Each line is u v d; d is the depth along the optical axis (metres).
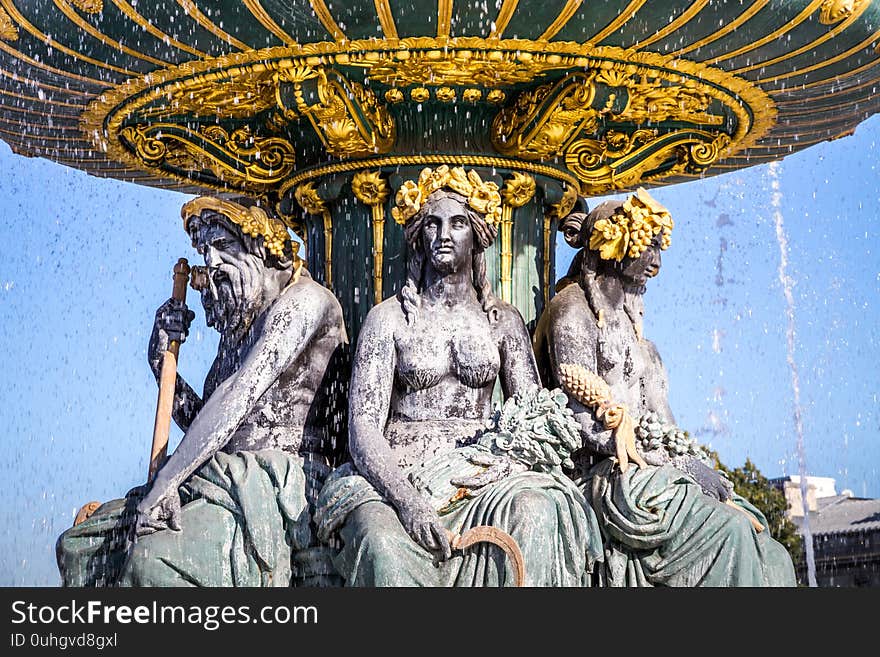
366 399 7.14
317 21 7.05
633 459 7.11
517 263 8.23
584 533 6.80
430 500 6.71
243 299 7.64
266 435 7.47
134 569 6.90
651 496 6.96
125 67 7.74
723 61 7.70
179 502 7.03
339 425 7.73
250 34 7.22
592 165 8.73
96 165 9.60
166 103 8.21
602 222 7.62
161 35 7.30
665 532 6.88
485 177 8.10
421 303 7.39
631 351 7.70
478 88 7.80
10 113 8.63
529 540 6.52
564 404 7.07
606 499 7.00
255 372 7.30
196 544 6.94
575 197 8.66
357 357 7.29
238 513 7.02
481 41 7.26
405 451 7.07
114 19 7.18
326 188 8.30
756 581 6.83
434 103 7.95
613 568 6.95
